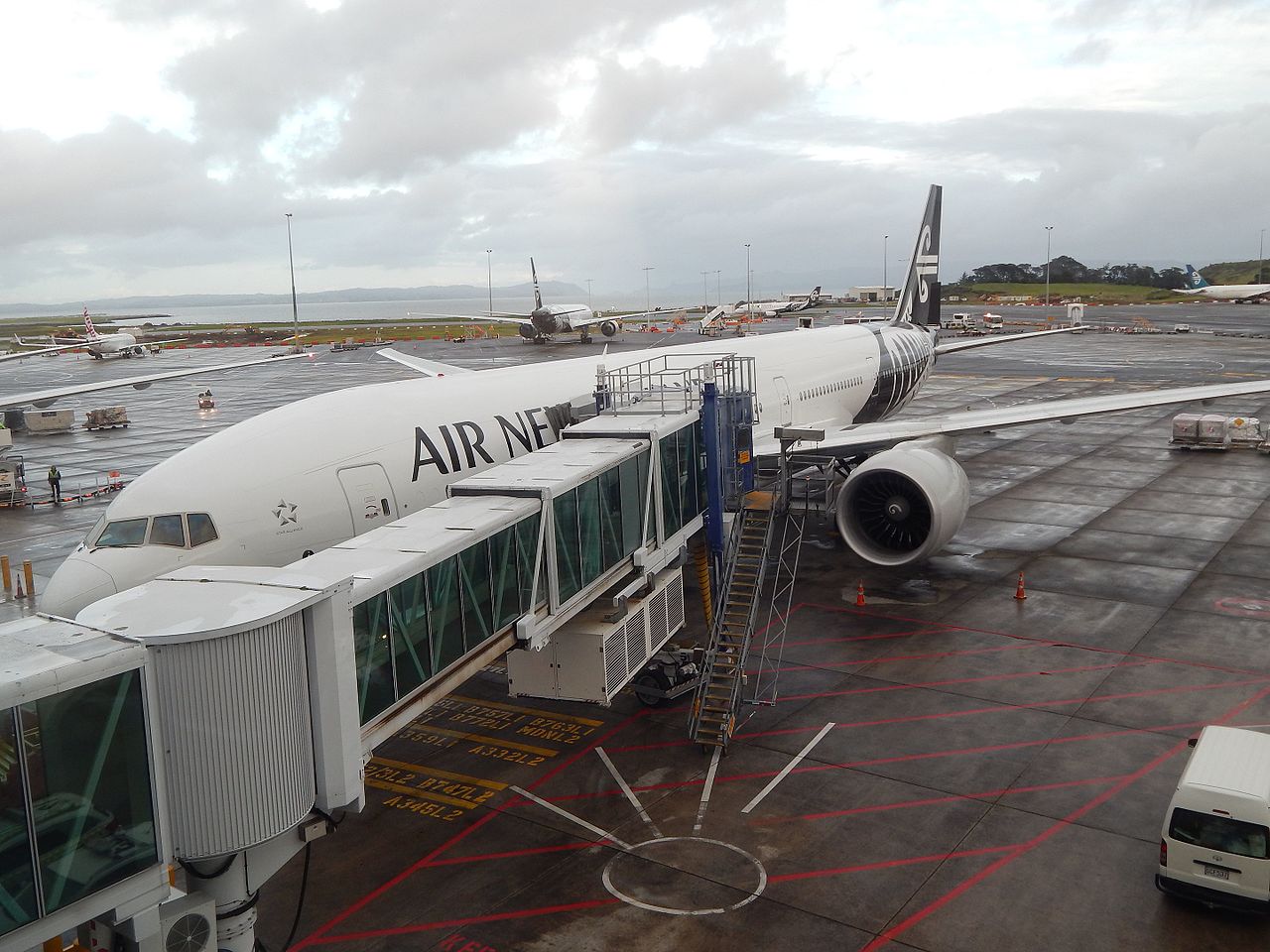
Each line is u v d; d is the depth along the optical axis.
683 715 18.03
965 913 11.92
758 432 27.09
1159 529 29.56
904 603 23.58
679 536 18.44
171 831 8.07
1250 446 42.62
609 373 23.02
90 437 56.09
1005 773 15.34
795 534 30.17
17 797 6.98
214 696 8.06
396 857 13.74
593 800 15.05
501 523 12.82
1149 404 27.22
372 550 11.52
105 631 7.95
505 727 17.89
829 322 136.75
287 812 8.70
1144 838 13.44
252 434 15.92
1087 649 20.28
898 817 14.15
